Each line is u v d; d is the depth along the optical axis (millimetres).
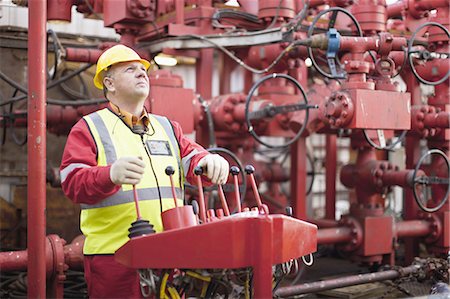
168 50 5258
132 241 1991
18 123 5258
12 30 5570
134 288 2383
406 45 4027
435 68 4617
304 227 2160
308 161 7887
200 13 4746
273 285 2318
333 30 3812
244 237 1938
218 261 1922
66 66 6047
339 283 4043
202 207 2176
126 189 2393
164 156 2512
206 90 5547
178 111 4316
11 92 5711
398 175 4680
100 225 2416
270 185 6234
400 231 4863
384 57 3955
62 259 3402
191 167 2484
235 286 2500
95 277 2432
